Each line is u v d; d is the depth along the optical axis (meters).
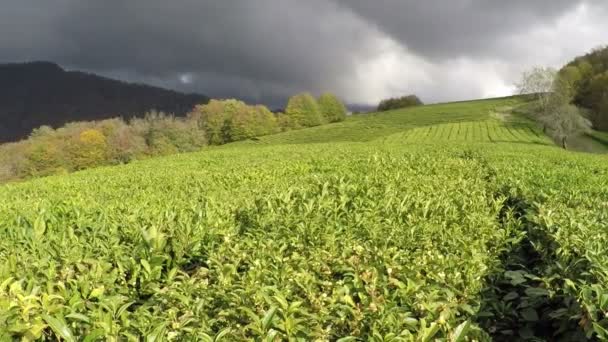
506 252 6.26
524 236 6.52
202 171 17.91
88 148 86.94
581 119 67.81
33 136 97.94
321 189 8.93
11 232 5.91
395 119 110.75
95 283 4.15
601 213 6.97
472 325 4.03
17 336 3.31
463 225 6.38
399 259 4.84
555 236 5.57
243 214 6.85
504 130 76.31
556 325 4.57
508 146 34.91
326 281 4.33
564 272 4.73
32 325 3.30
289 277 4.25
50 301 3.67
